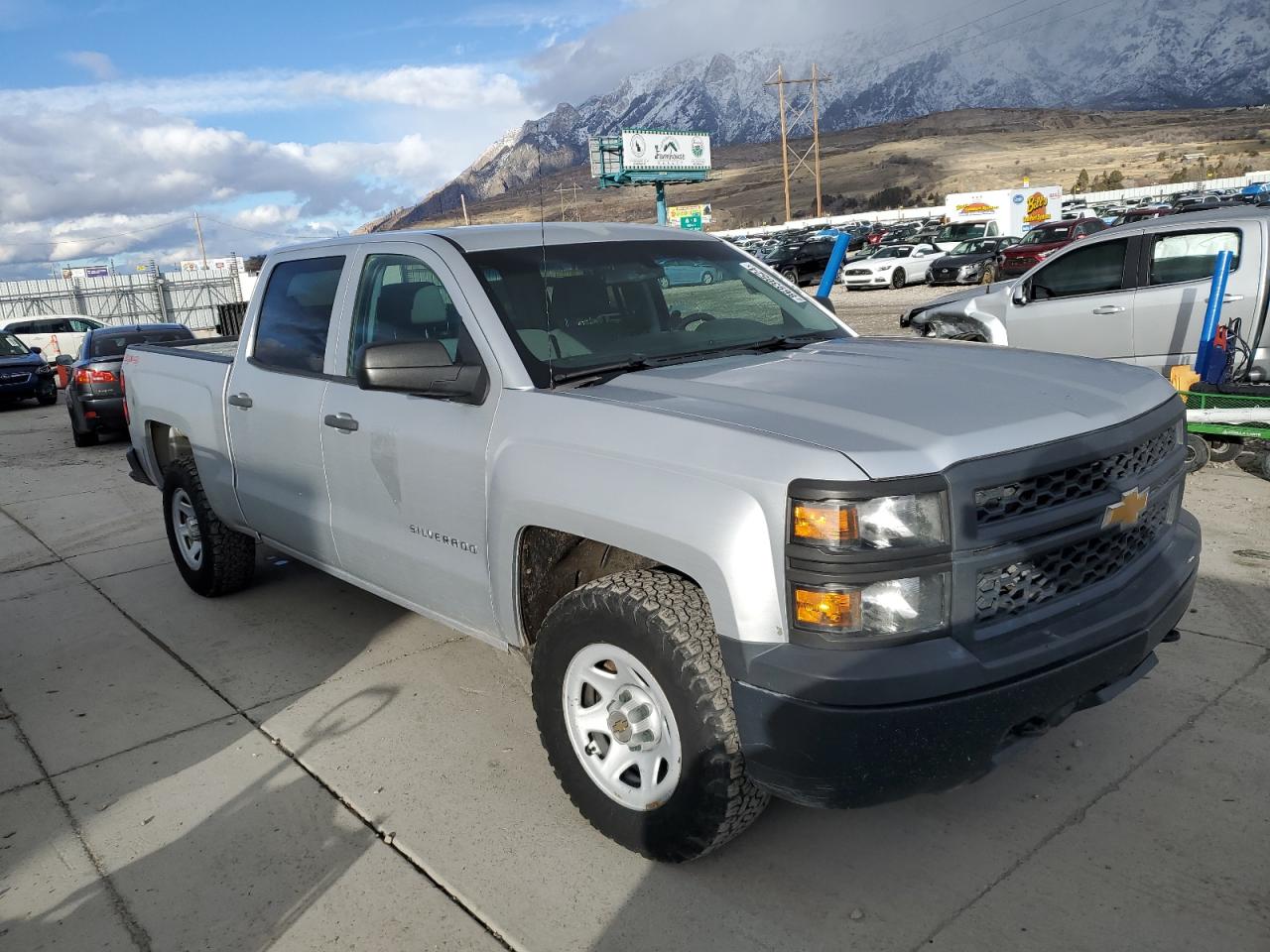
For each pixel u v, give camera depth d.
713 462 2.55
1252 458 6.81
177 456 5.66
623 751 2.93
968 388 2.86
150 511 8.14
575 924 2.71
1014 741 2.53
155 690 4.43
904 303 23.34
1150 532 2.99
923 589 2.38
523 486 3.02
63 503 8.76
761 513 2.43
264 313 4.64
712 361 3.38
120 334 13.41
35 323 24.03
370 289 3.95
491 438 3.20
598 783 2.99
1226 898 2.65
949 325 9.63
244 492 4.76
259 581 5.84
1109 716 3.62
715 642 2.64
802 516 2.37
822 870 2.88
